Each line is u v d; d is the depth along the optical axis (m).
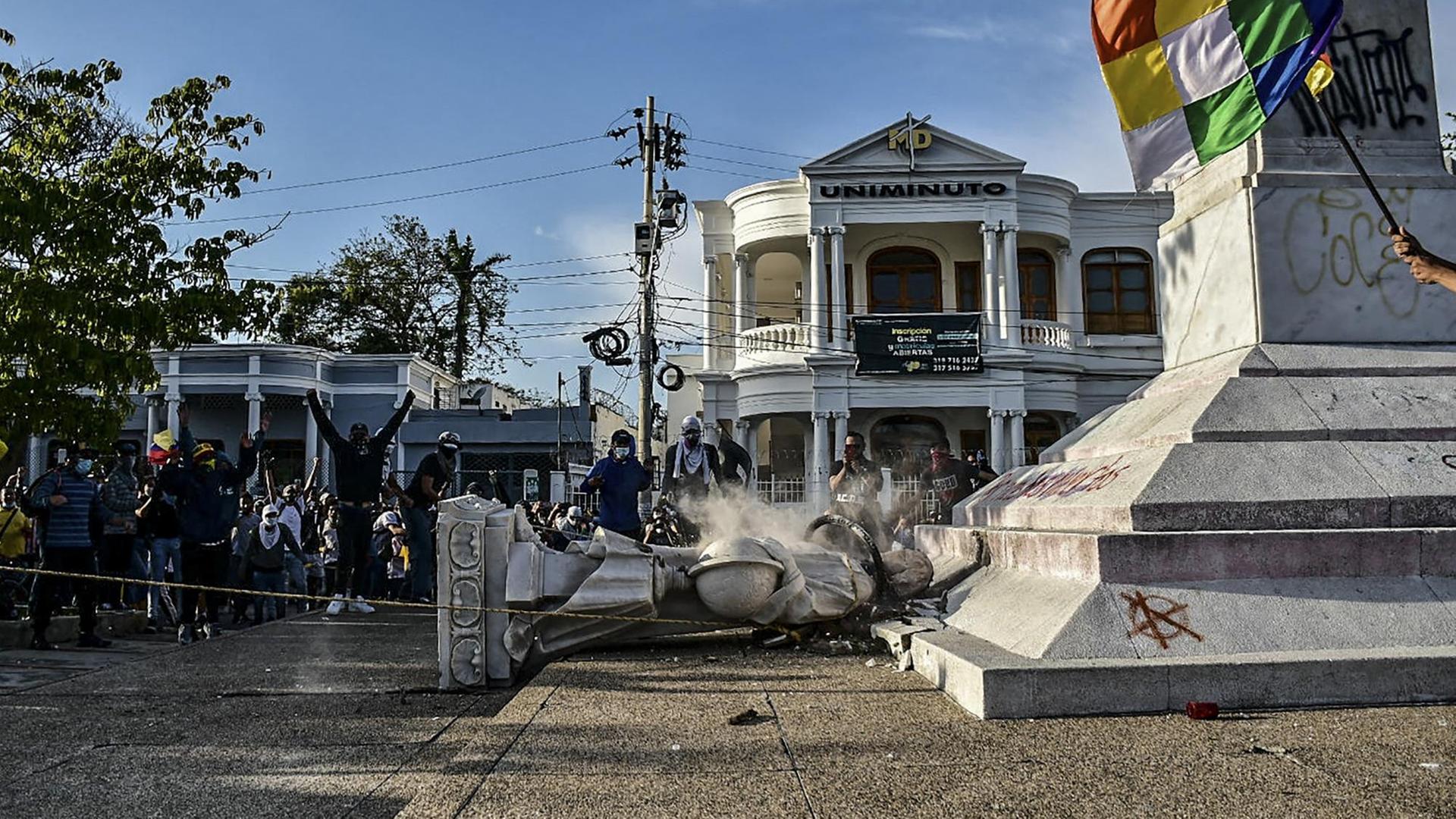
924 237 32.25
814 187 30.77
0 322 10.37
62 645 9.37
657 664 6.34
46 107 11.77
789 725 4.60
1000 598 6.25
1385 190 6.86
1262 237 6.78
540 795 3.68
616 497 9.25
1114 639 4.94
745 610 6.76
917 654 5.82
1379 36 7.11
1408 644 4.94
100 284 11.02
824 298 30.77
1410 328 6.73
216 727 5.48
